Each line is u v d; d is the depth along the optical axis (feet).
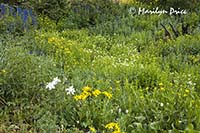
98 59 27.32
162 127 16.34
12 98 17.87
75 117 17.20
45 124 15.72
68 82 20.59
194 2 51.42
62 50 27.78
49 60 24.30
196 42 32.94
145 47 33.88
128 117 17.02
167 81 22.71
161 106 17.83
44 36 31.91
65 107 17.65
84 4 45.96
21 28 33.37
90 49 31.04
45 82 19.03
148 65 26.09
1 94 17.76
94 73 23.35
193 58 29.30
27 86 18.15
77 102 17.85
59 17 42.65
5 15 34.42
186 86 21.74
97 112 17.25
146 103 18.76
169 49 32.35
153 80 23.39
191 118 16.74
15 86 18.15
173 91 20.18
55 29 38.52
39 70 20.30
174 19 44.93
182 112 17.01
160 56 30.12
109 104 18.10
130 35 37.99
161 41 34.63
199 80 23.38
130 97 18.84
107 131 15.65
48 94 17.90
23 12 37.19
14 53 21.58
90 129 15.87
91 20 43.45
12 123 16.34
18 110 16.93
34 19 37.22
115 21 42.27
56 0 43.21
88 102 17.87
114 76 23.38
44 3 42.75
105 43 33.91
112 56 28.94
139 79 23.41
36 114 16.67
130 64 25.72
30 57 21.76
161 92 20.03
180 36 35.53
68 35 36.01
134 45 34.60
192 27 42.70
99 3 47.26
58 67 24.64
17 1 43.04
